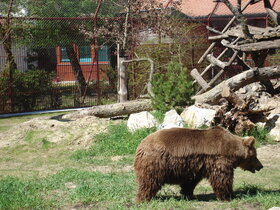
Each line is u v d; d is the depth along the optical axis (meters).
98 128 11.76
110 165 9.54
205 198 6.79
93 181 8.07
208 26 18.42
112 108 13.21
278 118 11.16
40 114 17.14
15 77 17.02
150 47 18.97
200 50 19.94
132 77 18.38
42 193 7.50
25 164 10.07
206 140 6.15
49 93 17.75
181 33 19.06
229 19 20.59
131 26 18.12
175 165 6.02
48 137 11.47
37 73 17.53
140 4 17.39
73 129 11.77
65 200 6.96
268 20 19.67
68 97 18.16
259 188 7.18
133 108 13.32
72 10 20.31
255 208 6.06
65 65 19.16
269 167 8.84
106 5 21.50
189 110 11.44
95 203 6.79
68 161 10.12
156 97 12.37
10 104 16.98
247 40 14.30
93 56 19.36
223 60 20.27
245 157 6.32
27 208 6.70
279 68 12.53
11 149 11.18
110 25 18.09
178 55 18.64
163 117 11.79
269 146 10.27
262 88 14.28
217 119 10.57
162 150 6.00
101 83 18.50
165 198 6.75
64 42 19.55
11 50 18.41
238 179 8.05
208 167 6.17
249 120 10.55
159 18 18.28
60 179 8.37
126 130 11.45
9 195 7.25
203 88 14.77
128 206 6.41
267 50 14.80
